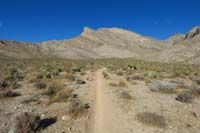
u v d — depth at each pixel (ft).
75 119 32.37
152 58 416.26
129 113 35.55
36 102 42.86
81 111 35.17
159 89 57.36
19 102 42.93
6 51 481.87
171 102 44.34
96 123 30.78
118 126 29.58
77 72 122.62
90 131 27.86
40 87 59.36
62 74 102.78
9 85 63.31
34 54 578.25
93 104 41.75
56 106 39.42
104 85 68.08
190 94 49.14
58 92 48.98
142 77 86.69
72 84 69.62
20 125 26.68
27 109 37.27
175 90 57.26
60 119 32.09
